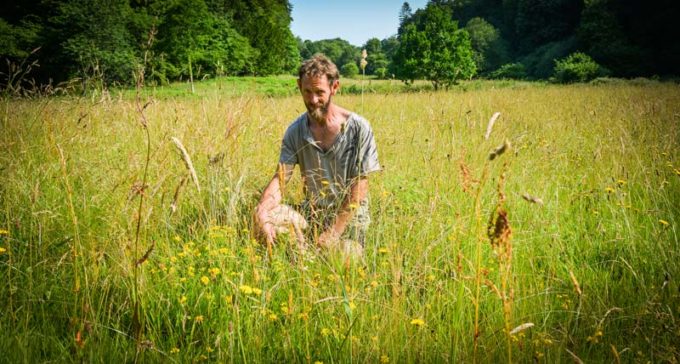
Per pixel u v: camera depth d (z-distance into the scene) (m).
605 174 3.91
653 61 52.00
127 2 36.06
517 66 62.72
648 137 5.22
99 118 4.36
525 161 4.43
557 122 7.16
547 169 4.30
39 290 2.19
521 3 82.69
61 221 2.68
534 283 2.42
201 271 2.39
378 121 6.44
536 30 80.88
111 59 29.08
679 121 6.18
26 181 2.98
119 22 32.31
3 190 2.89
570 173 4.37
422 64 38.81
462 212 3.00
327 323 2.07
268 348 2.00
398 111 8.27
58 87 4.58
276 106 6.84
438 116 6.52
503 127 6.38
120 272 2.23
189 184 3.21
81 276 2.23
